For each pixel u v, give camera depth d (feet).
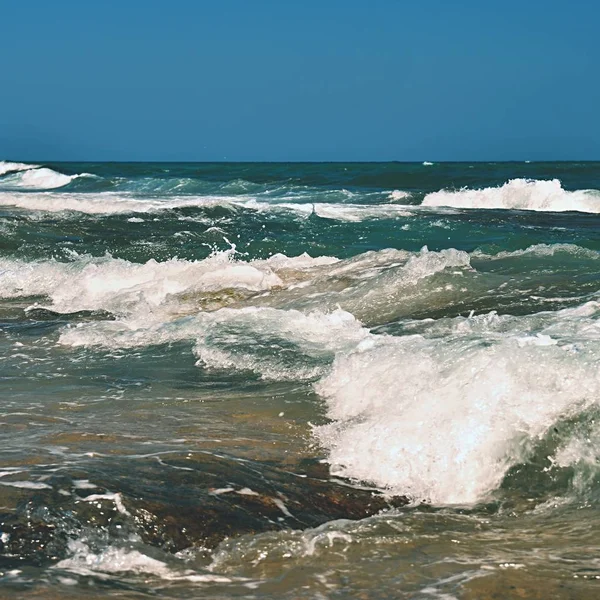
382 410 18.56
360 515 14.29
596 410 16.38
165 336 27.89
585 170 129.08
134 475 15.16
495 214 71.72
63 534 12.67
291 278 37.65
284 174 131.85
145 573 11.75
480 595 10.89
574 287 31.14
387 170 127.34
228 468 15.89
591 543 12.71
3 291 38.81
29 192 109.50
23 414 19.94
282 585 11.36
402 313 29.99
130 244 48.98
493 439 16.02
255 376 23.07
